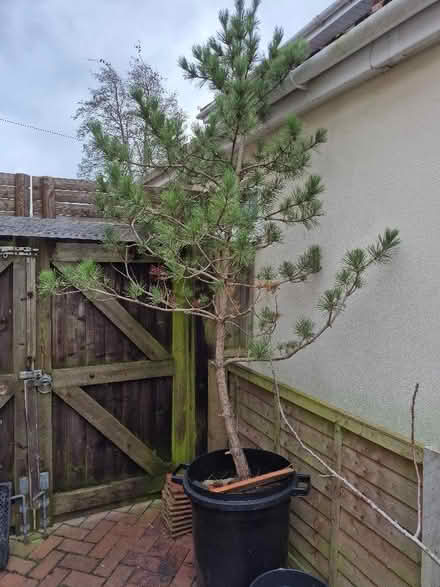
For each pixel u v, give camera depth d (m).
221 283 2.22
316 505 2.37
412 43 1.73
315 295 2.44
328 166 2.32
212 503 2.05
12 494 2.84
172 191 2.14
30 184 2.84
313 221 2.25
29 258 2.82
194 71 2.34
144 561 2.60
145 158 2.47
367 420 2.04
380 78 1.98
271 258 2.86
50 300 2.93
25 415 2.85
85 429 3.10
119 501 3.20
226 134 2.42
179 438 3.39
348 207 2.19
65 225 2.91
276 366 2.77
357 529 2.06
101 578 2.45
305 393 2.49
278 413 2.72
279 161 2.29
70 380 2.99
